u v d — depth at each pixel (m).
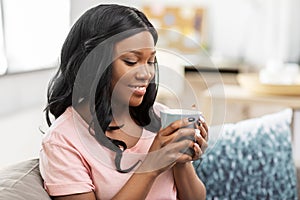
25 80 1.52
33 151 1.46
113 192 0.99
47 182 0.96
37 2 1.60
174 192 1.10
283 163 1.52
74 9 1.81
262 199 1.49
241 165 1.48
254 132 1.54
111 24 0.93
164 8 3.75
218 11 3.80
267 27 3.73
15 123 1.40
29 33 1.57
